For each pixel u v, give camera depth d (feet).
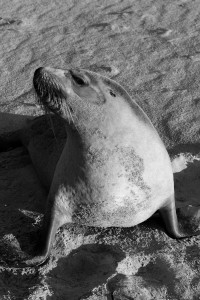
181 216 30.37
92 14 58.39
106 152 26.50
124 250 28.07
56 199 27.81
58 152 32.40
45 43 52.34
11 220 30.37
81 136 26.58
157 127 38.91
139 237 29.14
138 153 26.81
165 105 41.22
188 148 36.65
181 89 43.32
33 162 34.81
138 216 28.19
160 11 58.54
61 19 57.47
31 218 30.45
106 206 27.35
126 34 53.57
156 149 27.48
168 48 50.26
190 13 57.77
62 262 27.63
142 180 27.02
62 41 52.60
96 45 51.67
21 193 32.99
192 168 34.47
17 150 38.01
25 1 62.08
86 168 26.71
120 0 62.03
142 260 27.50
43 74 25.67
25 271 26.89
